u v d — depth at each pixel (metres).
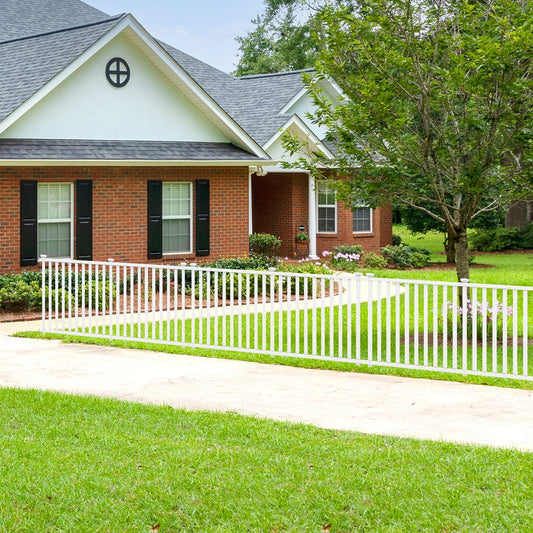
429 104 14.20
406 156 14.69
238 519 6.83
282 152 28.12
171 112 23.67
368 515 6.85
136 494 7.27
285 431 9.21
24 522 6.72
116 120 22.64
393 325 16.88
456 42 14.67
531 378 11.55
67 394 11.01
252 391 11.33
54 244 21.48
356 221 32.81
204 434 9.12
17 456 8.27
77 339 15.23
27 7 28.88
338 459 8.17
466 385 11.70
